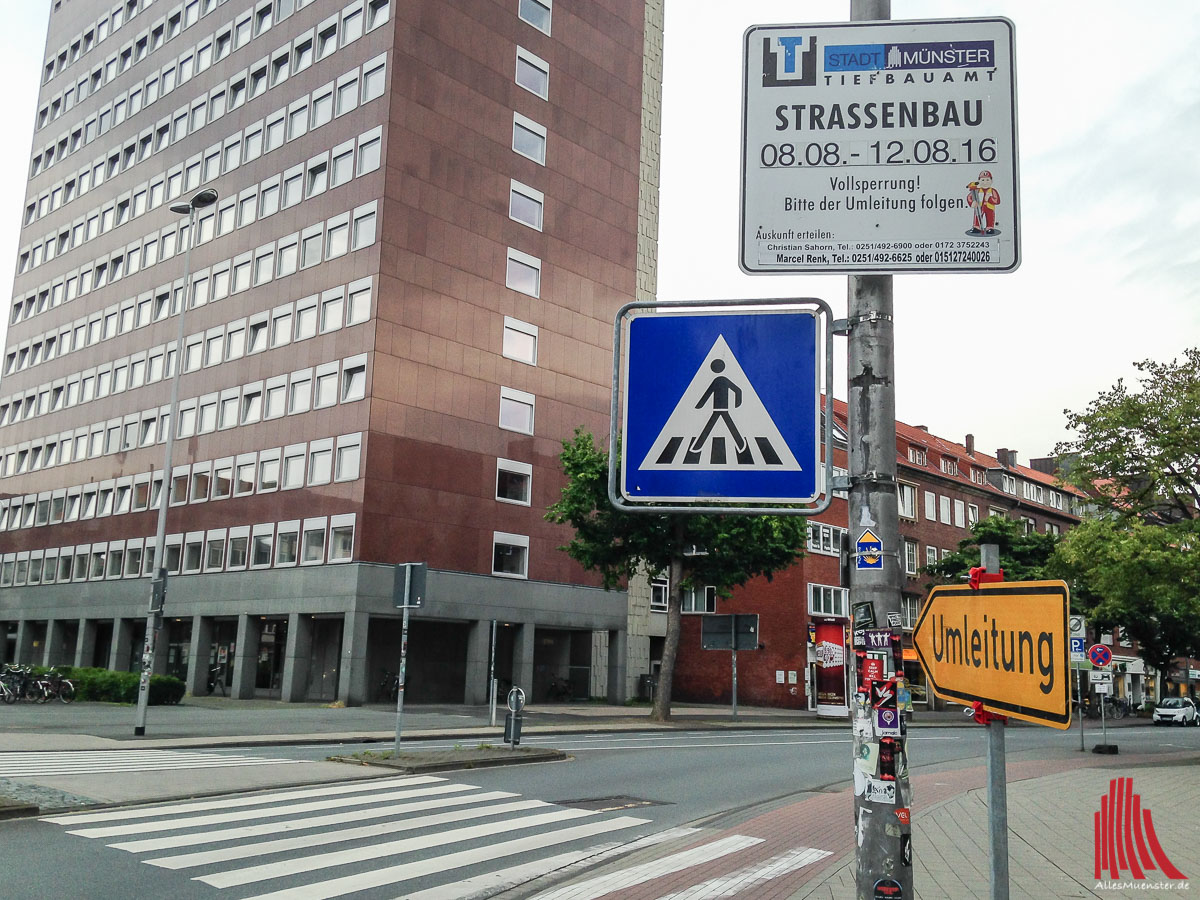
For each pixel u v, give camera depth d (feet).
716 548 101.71
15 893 24.16
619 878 27.58
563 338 142.10
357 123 127.75
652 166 160.76
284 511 124.77
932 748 81.97
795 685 147.23
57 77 193.57
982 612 11.35
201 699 118.11
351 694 112.16
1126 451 81.51
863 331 13.47
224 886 25.67
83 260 175.11
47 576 165.58
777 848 32.53
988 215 13.52
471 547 126.11
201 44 156.76
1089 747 91.30
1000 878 10.84
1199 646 167.12
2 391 190.08
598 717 109.09
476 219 132.26
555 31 147.23
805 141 14.01
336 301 124.98
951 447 212.43
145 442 150.61
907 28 13.98
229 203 144.56
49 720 76.64
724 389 13.38
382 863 29.14
